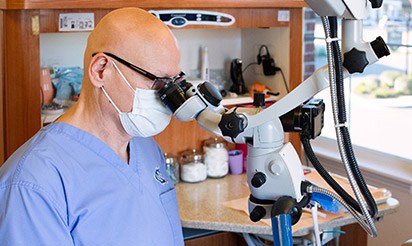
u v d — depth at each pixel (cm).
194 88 138
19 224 135
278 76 296
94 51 148
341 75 122
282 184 134
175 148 287
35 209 136
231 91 305
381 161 303
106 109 151
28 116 241
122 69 146
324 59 334
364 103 313
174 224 170
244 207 237
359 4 122
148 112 148
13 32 234
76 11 240
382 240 296
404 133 296
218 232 247
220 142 287
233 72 307
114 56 145
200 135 292
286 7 281
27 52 236
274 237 130
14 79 237
